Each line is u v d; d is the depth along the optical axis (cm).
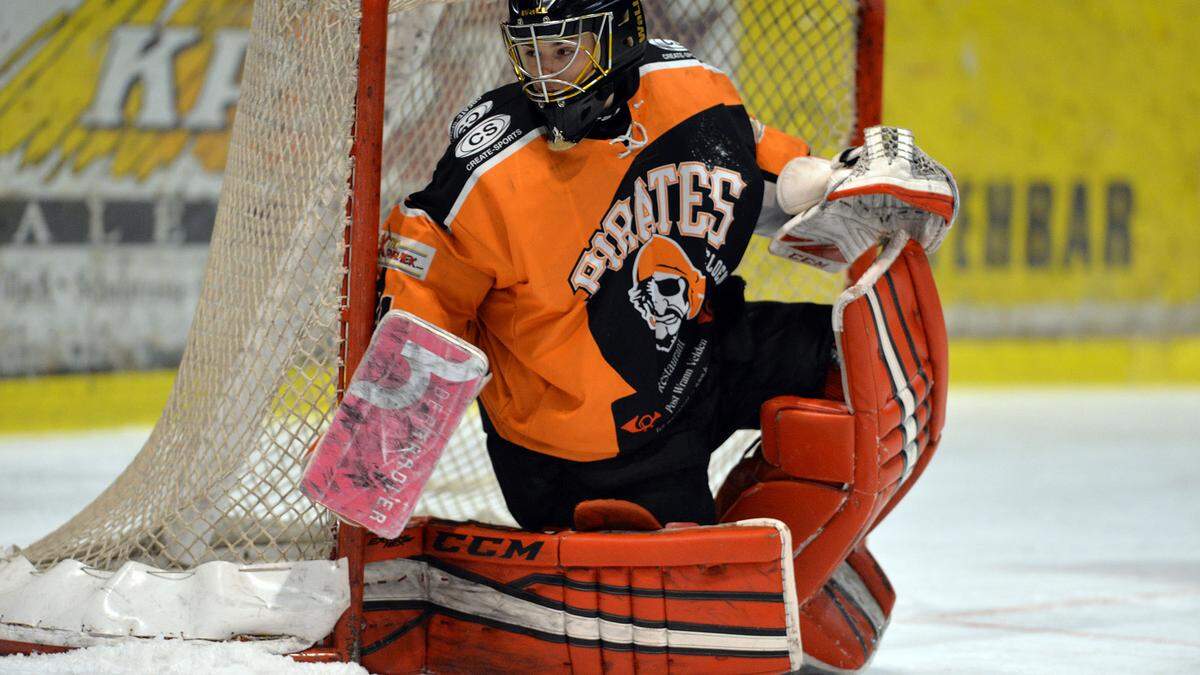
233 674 568
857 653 690
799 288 859
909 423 674
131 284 2114
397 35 830
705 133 652
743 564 600
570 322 626
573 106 602
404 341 589
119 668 577
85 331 2062
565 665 629
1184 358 3419
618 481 659
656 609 609
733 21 841
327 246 627
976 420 2542
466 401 596
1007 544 1259
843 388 652
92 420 2064
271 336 647
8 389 1978
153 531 677
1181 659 748
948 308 3183
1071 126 3300
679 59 666
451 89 864
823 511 657
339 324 623
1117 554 1202
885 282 655
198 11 2184
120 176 2103
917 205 652
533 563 630
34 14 2025
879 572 781
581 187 622
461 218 611
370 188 617
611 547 611
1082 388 3238
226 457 658
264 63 699
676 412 659
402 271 618
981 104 3225
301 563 623
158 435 740
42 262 2019
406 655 668
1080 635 825
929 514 1459
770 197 701
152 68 2136
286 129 669
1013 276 3247
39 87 2023
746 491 682
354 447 592
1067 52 3297
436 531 676
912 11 3183
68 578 639
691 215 643
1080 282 3316
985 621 877
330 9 632
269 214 673
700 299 652
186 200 2178
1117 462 1955
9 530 1198
